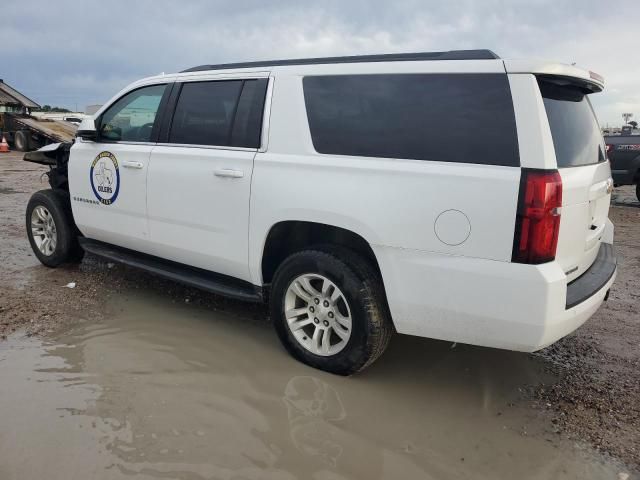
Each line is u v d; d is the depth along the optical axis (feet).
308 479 8.29
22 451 8.59
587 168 10.32
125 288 16.49
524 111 9.18
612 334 14.30
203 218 13.06
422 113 10.12
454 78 9.89
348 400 10.59
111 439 9.00
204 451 8.81
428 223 9.73
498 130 9.35
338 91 11.18
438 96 10.00
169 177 13.69
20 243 21.74
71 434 9.09
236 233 12.43
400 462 8.80
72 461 8.40
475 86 9.66
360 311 10.70
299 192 11.18
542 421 10.18
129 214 14.94
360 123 10.79
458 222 9.47
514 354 12.94
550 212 8.93
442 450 9.18
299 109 11.60
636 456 9.15
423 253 9.85
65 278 17.25
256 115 12.30
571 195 9.43
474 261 9.41
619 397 11.07
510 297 9.18
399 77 10.48
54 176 18.15
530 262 9.04
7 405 9.89
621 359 12.82
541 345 9.30
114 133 15.66
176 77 14.24
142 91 15.10
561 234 9.29
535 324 9.11
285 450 8.95
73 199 16.65
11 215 27.84
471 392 11.14
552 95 9.93
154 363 11.75
